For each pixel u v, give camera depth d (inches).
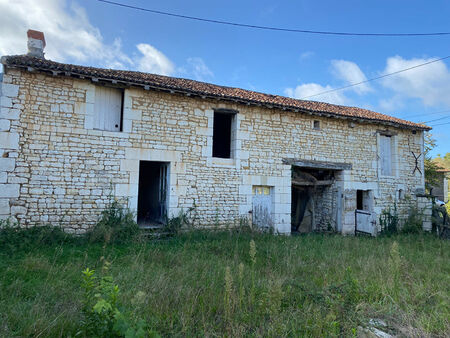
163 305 140.0
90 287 115.1
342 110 460.8
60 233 259.4
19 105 264.4
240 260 232.5
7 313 125.3
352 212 428.8
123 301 136.6
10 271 176.7
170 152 322.7
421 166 497.7
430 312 143.9
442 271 228.5
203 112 342.6
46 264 193.0
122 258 222.1
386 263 219.8
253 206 372.2
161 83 312.7
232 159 358.9
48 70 267.6
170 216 320.5
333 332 120.3
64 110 280.5
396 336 122.1
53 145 275.0
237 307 139.9
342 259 241.8
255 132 370.6
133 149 306.0
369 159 449.1
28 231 250.7
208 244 277.4
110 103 308.2
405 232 446.6
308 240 331.9
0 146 255.9
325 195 452.4
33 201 265.1
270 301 139.6
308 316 132.9
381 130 462.3
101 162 292.4
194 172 334.0
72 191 279.7
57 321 117.6
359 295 158.9
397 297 156.5
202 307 139.1
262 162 372.8
